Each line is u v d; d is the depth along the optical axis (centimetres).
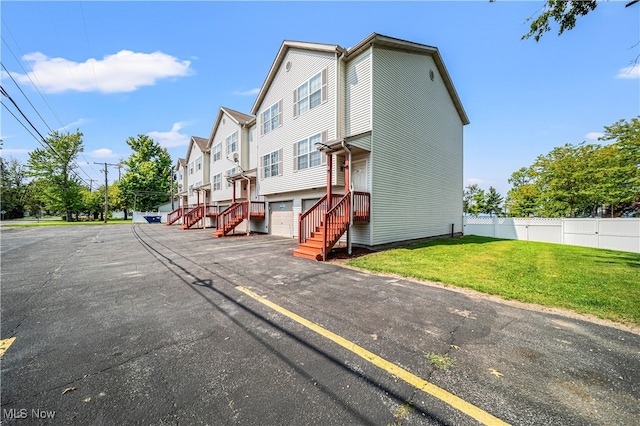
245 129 1833
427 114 1221
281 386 212
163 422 174
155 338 298
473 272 593
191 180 2942
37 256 845
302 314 364
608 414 179
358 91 984
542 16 539
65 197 3241
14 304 410
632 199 1418
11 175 4800
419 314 362
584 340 287
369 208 920
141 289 484
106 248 1023
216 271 620
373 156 931
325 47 1046
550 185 1742
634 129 1329
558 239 1263
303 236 880
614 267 650
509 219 1458
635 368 233
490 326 323
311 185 1148
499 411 183
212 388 210
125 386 213
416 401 193
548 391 204
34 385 215
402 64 1066
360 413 181
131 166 3944
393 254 823
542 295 432
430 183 1248
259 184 1531
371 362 245
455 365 239
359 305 397
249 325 330
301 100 1210
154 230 2009
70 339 297
